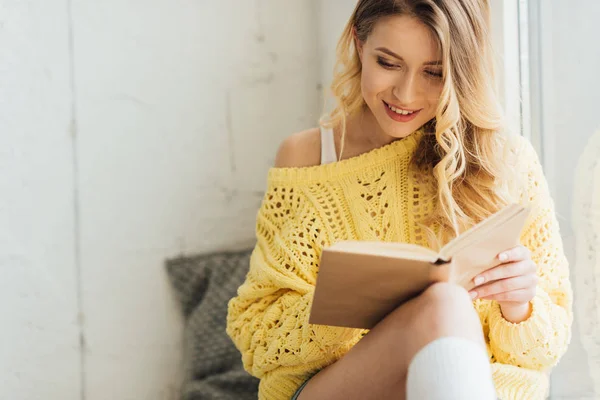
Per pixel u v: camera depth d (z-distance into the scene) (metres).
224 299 1.91
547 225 1.28
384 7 1.16
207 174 2.05
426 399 0.79
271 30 2.12
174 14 1.98
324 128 1.37
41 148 1.83
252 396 1.76
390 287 0.93
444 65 1.15
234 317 1.35
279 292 1.30
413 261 0.87
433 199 1.26
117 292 1.93
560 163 1.54
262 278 1.29
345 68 1.35
